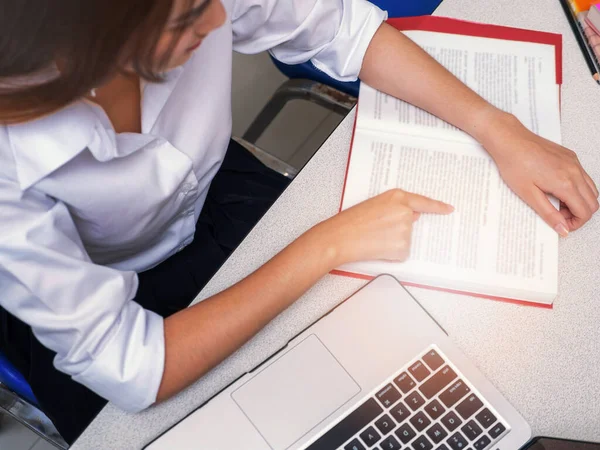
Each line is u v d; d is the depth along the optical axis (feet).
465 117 2.71
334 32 3.00
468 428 2.11
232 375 2.32
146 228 2.81
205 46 2.70
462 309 2.40
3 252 2.03
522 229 2.51
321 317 2.33
